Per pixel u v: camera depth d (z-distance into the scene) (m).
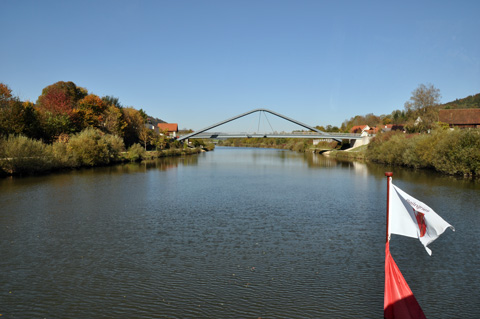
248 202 22.38
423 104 65.31
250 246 13.57
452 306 9.08
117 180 32.38
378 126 120.62
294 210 20.03
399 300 7.46
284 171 44.25
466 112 69.31
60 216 18.11
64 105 58.19
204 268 11.35
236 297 9.39
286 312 8.64
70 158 41.94
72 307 8.84
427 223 7.23
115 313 8.56
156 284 10.16
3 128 39.72
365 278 10.66
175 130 132.75
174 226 16.36
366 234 15.30
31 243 13.77
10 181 30.44
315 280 10.49
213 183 31.61
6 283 10.23
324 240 14.38
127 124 71.44
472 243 14.17
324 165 54.44
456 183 31.69
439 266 11.79
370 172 42.88
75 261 11.92
